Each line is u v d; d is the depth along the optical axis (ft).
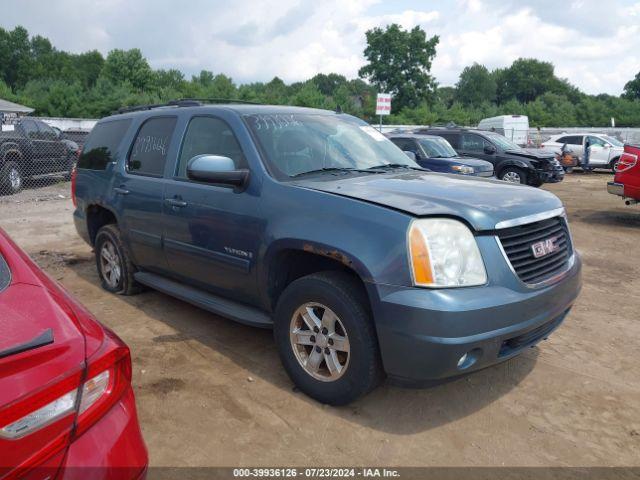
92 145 18.83
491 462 9.48
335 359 10.66
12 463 4.95
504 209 10.32
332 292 10.30
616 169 33.09
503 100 358.84
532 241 10.69
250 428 10.31
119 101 173.99
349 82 320.29
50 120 105.81
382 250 9.66
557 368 13.08
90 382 5.64
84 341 5.85
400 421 10.63
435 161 38.17
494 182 12.90
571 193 50.80
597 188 55.57
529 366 13.16
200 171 11.83
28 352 5.32
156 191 14.76
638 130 118.11
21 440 5.03
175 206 14.05
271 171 12.13
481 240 9.82
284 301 11.27
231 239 12.47
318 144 13.57
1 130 43.19
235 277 12.66
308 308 10.93
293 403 11.16
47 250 24.49
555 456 9.70
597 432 10.46
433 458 9.55
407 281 9.39
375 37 215.72
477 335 9.29
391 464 9.36
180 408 10.96
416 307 9.19
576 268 11.84
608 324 16.10
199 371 12.53
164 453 9.55
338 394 10.59
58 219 32.27
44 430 5.19
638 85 274.98
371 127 16.17
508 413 11.04
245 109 13.84
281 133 13.24
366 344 9.98
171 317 15.88
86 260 22.76
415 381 9.64
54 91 169.07
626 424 10.75
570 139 76.23
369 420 10.62
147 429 10.24
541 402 11.50
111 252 17.80
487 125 108.47
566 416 10.99
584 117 225.76
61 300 6.56
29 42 299.38
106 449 5.60
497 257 9.84
